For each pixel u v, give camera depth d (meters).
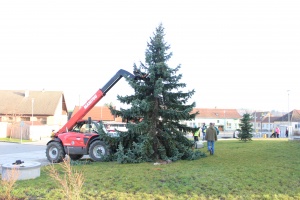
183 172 9.18
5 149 23.12
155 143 12.20
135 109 11.84
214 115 83.44
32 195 7.02
